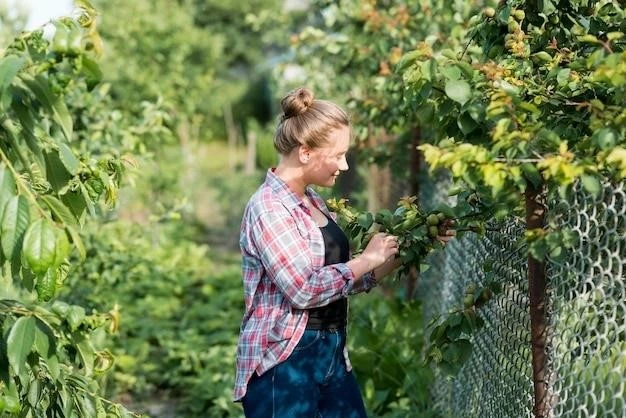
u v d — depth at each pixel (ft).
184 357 24.97
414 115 20.20
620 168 8.27
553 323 10.32
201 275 39.32
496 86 9.67
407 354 20.43
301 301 11.35
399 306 22.95
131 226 23.31
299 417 11.74
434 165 8.87
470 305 11.18
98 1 48.65
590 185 8.36
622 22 10.12
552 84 10.49
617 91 9.04
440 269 20.33
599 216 9.25
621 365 8.54
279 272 11.37
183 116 50.85
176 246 41.63
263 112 112.98
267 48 100.17
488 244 14.02
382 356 19.85
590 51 10.77
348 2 24.23
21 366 8.41
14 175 8.26
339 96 28.71
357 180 34.99
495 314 13.50
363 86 26.09
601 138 8.39
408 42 21.88
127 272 21.45
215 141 113.29
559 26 11.27
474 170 8.96
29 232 7.97
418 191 23.58
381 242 11.32
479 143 9.79
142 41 48.08
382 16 22.79
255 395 11.84
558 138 8.77
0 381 9.27
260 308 11.84
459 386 16.14
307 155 11.71
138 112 24.71
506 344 12.64
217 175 61.98
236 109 112.37
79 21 8.63
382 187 32.04
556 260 9.55
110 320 9.64
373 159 24.32
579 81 9.95
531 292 10.53
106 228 23.48
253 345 11.78
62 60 8.29
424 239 11.10
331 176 11.87
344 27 26.94
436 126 10.41
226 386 21.54
